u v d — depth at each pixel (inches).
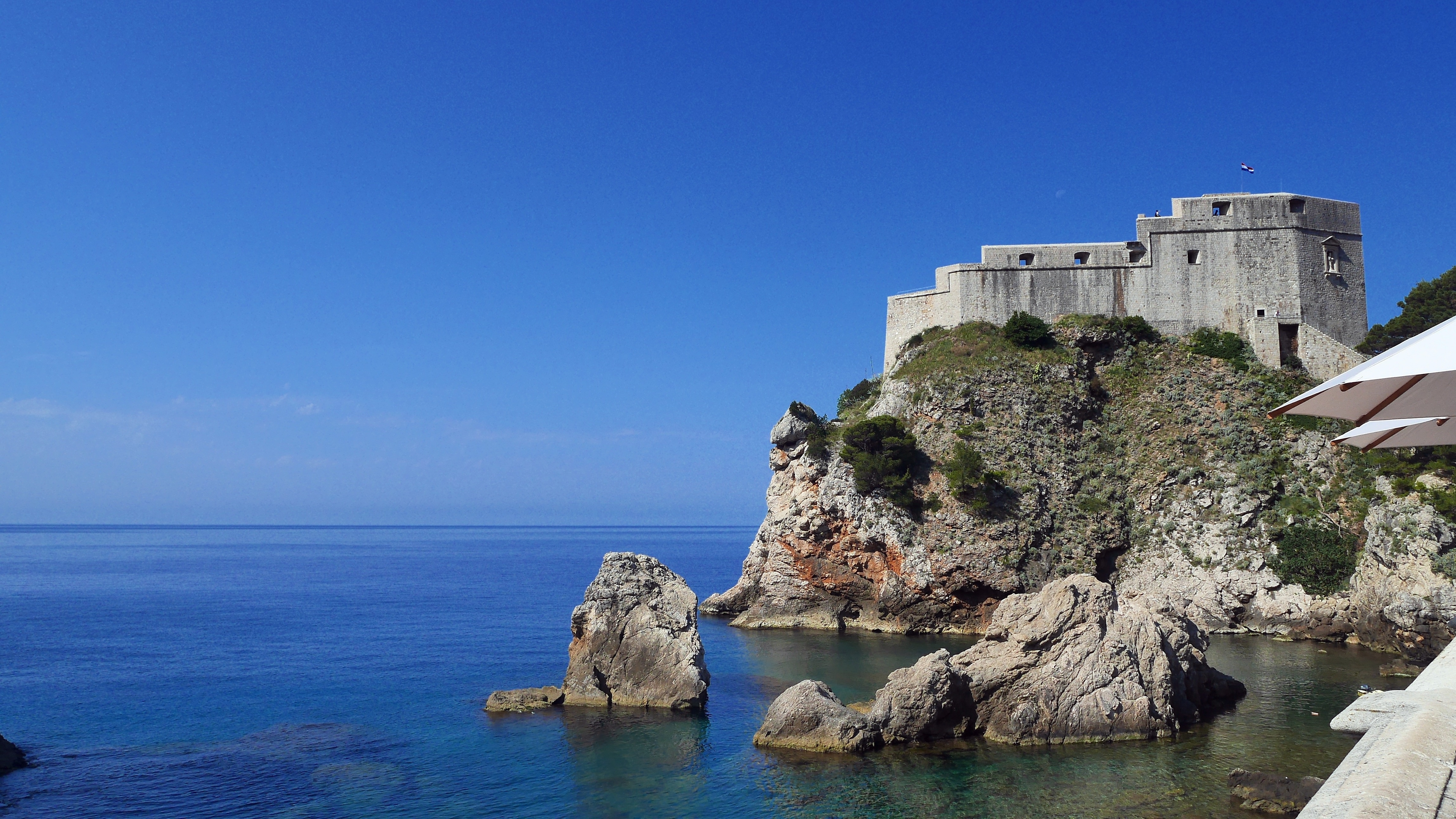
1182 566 2711.6
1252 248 3329.2
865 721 1451.8
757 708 1753.2
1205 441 2938.0
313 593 4586.6
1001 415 3056.1
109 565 7199.8
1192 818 1130.0
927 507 2881.4
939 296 3543.3
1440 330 410.3
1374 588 2327.8
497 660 2411.4
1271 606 2541.8
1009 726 1456.7
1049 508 2876.5
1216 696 1718.8
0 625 3250.5
